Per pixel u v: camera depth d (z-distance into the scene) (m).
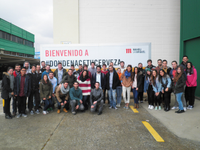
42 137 3.04
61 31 7.71
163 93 5.00
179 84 4.39
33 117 4.29
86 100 4.95
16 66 4.53
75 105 4.60
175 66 4.98
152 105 4.96
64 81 4.60
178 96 4.41
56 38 7.73
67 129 3.42
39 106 5.22
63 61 6.00
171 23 7.93
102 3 7.79
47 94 4.58
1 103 6.03
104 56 5.95
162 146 2.66
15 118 4.21
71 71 5.02
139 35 7.92
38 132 3.28
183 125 3.53
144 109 4.93
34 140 2.92
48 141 2.88
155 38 7.96
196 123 3.60
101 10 7.81
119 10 7.83
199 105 5.20
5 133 3.24
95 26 7.84
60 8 7.69
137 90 4.91
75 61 5.98
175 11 7.89
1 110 5.01
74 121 3.92
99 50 5.95
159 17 7.90
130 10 7.85
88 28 7.84
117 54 5.94
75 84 4.48
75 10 7.70
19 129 3.45
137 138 2.96
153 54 8.01
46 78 4.53
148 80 4.96
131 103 5.76
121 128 3.44
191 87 4.75
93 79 5.29
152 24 7.91
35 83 4.60
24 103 4.36
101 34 7.87
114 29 7.86
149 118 4.07
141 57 5.93
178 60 8.05
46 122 3.88
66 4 7.68
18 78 4.20
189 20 6.71
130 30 7.89
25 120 4.04
